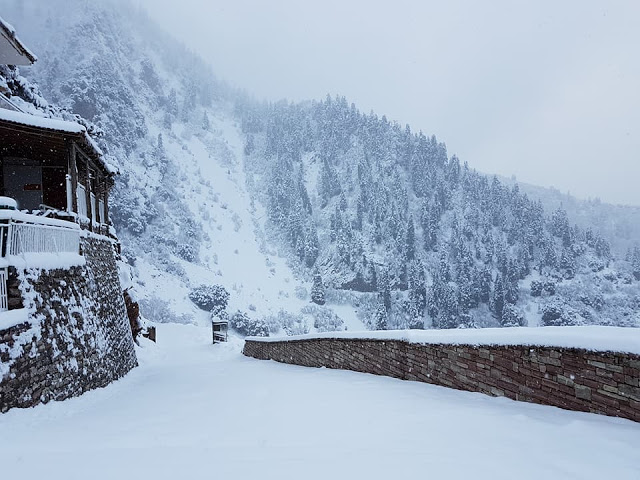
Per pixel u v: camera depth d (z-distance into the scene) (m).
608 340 4.45
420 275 136.00
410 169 189.62
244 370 14.49
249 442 4.43
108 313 13.98
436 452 3.63
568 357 4.96
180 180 167.62
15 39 15.72
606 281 143.88
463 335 7.02
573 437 3.85
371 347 10.27
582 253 159.50
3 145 13.43
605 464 3.17
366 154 194.75
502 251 146.88
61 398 8.42
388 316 126.62
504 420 4.66
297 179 195.88
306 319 111.75
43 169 16.02
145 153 160.75
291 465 3.40
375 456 3.59
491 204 173.62
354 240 148.62
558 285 141.00
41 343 7.88
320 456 3.66
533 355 5.51
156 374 15.55
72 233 11.08
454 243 148.88
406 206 169.75
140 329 26.81
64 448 4.45
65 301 9.64
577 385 4.82
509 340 5.91
